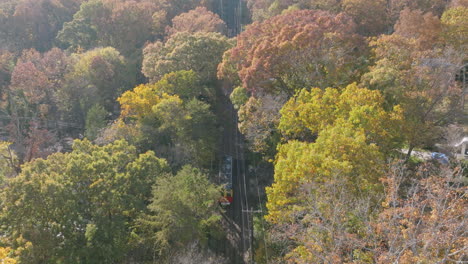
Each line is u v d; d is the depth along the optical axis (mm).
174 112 40656
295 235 22531
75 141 34406
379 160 23000
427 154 34469
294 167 24578
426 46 33812
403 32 36781
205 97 51406
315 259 19000
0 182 32594
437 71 30578
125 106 41875
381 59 34312
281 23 40750
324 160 22375
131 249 29906
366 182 22062
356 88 29156
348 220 20016
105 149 34875
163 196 29578
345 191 20828
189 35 53562
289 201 23750
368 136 26234
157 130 41656
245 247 34344
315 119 28719
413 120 30219
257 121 37625
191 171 34562
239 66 41781
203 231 32562
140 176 32375
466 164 31031
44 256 27688
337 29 37562
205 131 42312
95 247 28062
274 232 28266
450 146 33031
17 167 41562
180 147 41125
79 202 29234
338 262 17047
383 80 30297
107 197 29344
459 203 18297
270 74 36375
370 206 21656
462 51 34438
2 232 30281
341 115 28094
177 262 28641
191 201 30812
